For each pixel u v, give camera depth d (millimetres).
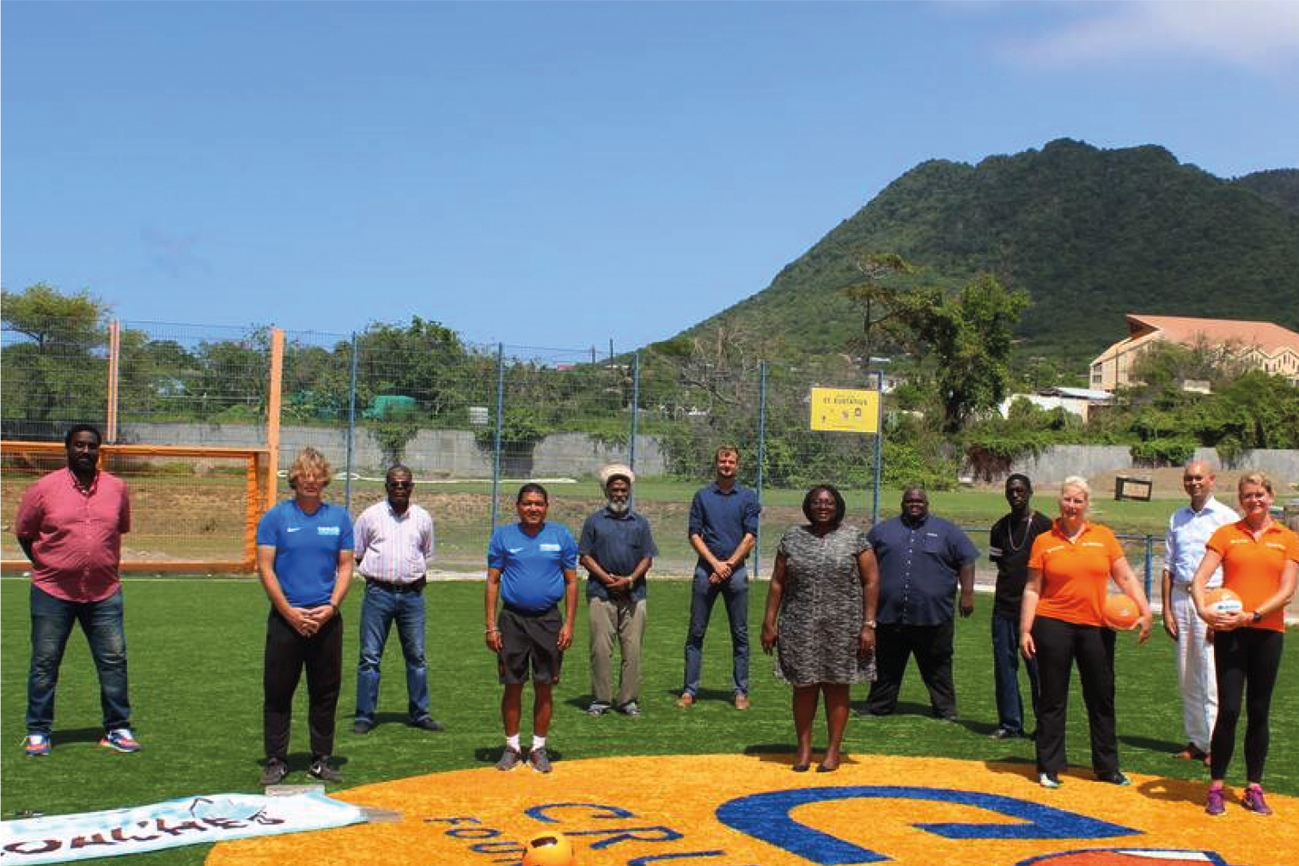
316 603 8508
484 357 22234
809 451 23266
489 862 6832
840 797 8367
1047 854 7176
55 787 8234
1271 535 8289
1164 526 38781
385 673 12648
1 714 10367
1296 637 16641
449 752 9453
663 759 9344
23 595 17438
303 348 21609
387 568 10117
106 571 9227
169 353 21281
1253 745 8211
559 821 7648
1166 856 7156
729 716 10984
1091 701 8914
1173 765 9523
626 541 10883
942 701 11195
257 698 11109
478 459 22125
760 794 8383
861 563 9141
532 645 8945
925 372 71062
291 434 21641
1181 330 139625
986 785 8773
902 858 7066
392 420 21875
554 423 22453
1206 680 9578
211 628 14992
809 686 9078
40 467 20672
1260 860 7129
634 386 22547
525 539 9016
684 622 16812
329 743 8648
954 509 40469
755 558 21766
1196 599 8273
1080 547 8875
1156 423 66312
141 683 11695
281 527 8508
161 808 7672
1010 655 10375
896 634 11180
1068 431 66312
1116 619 8781
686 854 7027
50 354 20875
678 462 22984
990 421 65375
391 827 7461
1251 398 71188
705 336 66812
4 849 6887
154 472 21266
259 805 7750
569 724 10547
